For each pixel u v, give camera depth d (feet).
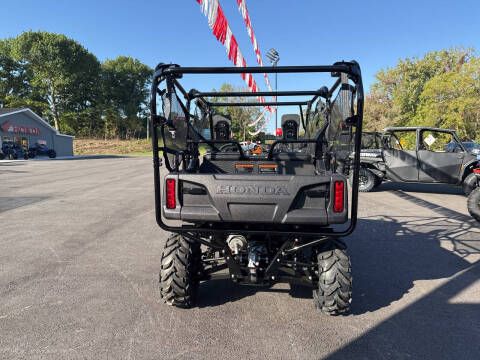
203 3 18.06
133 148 170.91
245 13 25.68
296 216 8.45
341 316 9.84
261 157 12.56
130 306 10.46
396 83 126.82
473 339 8.74
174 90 9.50
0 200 28.96
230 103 15.78
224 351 8.21
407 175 31.14
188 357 7.99
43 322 9.53
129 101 234.79
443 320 9.65
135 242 17.04
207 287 11.83
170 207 8.92
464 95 72.64
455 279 12.46
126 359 7.92
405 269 13.43
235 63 23.98
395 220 21.36
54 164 77.46
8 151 96.02
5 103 194.90
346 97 8.79
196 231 9.07
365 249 15.83
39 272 13.17
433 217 22.17
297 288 11.74
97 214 23.47
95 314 9.97
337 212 8.46
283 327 9.27
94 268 13.58
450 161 29.99
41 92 190.39
